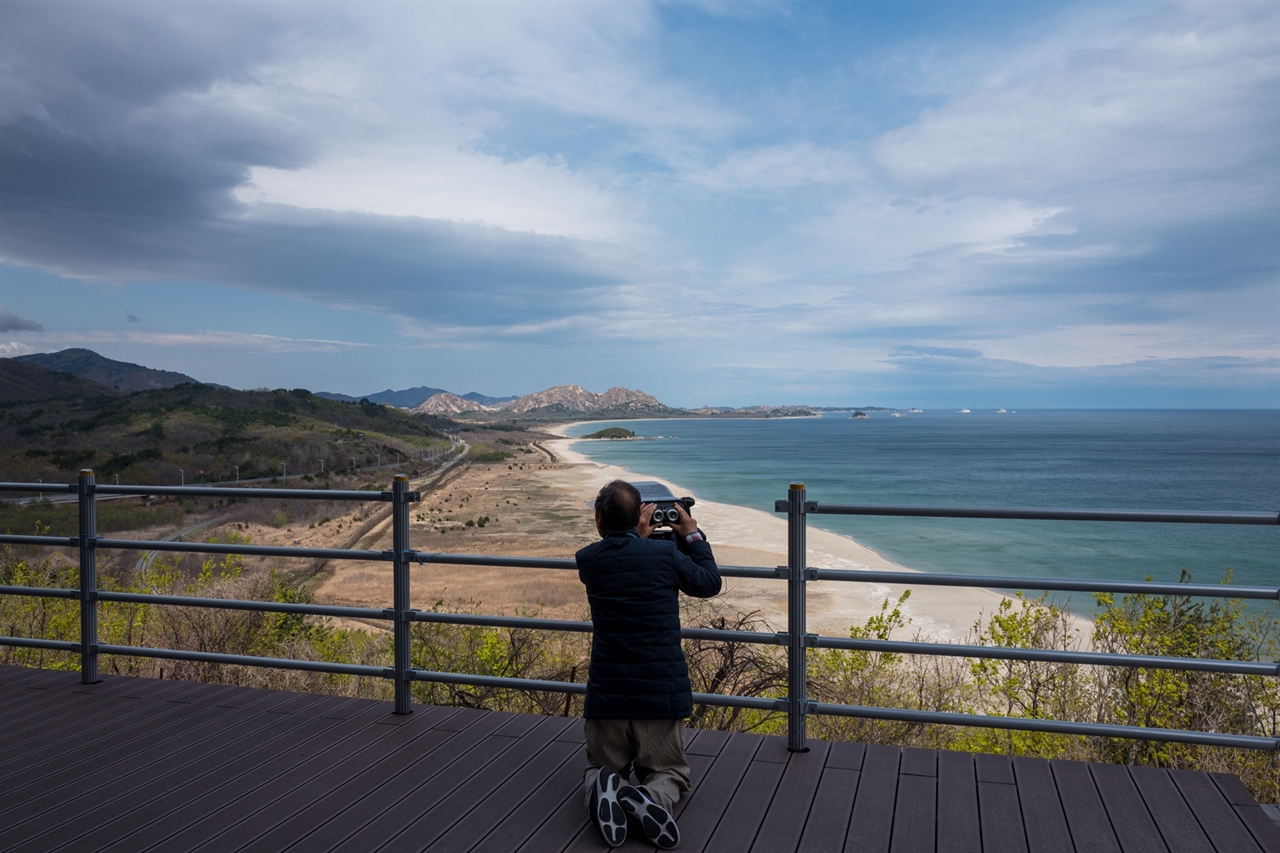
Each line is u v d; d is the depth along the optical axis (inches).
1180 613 218.8
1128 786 112.9
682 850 96.2
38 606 316.8
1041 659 114.4
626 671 104.0
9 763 124.3
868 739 204.8
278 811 107.3
